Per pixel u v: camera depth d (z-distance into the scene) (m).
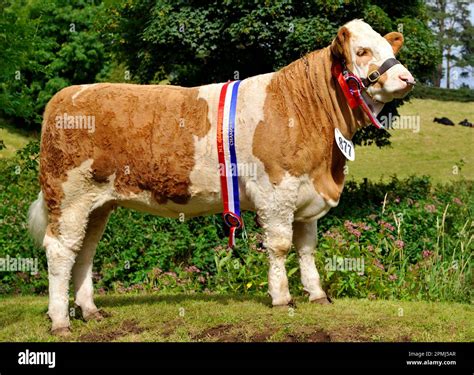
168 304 5.23
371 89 4.56
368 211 8.38
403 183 10.06
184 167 4.68
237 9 9.08
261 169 4.59
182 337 4.42
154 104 4.77
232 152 4.62
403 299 6.05
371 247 6.49
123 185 4.79
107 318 4.94
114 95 4.80
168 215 4.98
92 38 20.69
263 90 4.70
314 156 4.65
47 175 4.78
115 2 10.65
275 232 4.66
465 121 24.09
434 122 24.34
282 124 4.59
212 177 4.68
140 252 7.70
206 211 4.91
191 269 7.32
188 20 9.25
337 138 4.68
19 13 8.41
